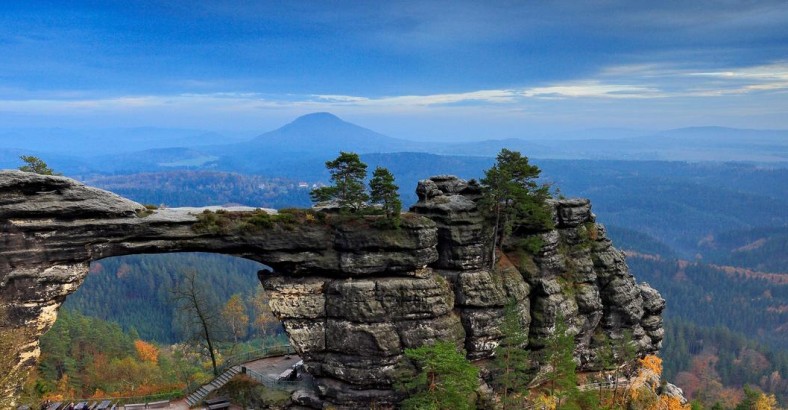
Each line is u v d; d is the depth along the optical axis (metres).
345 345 55.22
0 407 44.62
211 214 55.06
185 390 63.38
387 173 55.84
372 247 56.06
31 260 48.75
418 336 55.88
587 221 71.75
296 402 56.59
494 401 57.00
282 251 55.91
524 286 62.00
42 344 92.94
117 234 51.47
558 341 57.12
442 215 60.06
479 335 58.91
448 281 59.62
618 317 70.25
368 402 55.12
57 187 49.94
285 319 56.34
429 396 49.44
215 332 90.75
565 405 55.34
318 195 57.84
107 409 58.09
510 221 61.97
